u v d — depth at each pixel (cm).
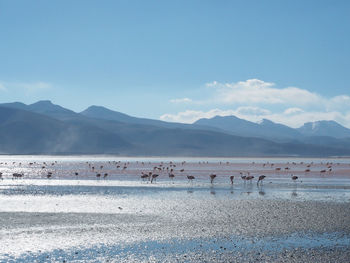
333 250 2391
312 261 2195
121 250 2392
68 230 2864
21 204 3991
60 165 13250
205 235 2747
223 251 2373
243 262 2181
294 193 5034
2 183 6162
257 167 12500
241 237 2698
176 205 3959
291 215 3438
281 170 10588
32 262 2167
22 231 2828
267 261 2195
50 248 2422
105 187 5616
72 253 2328
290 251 2372
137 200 4306
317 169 11469
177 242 2569
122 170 9962
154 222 3147
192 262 2183
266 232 2836
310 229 2930
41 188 5431
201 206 3900
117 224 3069
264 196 4703
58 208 3756
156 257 2261
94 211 3609
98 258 2239
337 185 6128
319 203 4109
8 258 2230
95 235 2730
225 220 3231
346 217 3366
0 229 2875
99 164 14112
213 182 6569
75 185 5881
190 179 6712
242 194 4900
